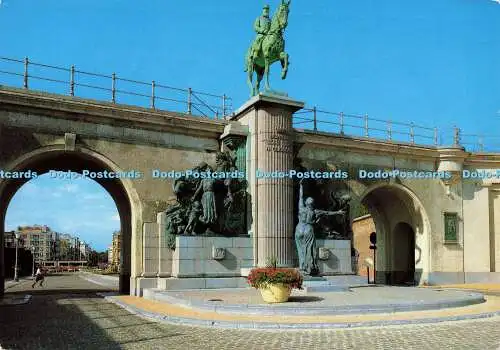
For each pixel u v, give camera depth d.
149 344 11.60
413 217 31.94
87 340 12.15
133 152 22.97
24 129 20.92
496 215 32.88
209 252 22.62
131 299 20.98
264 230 23.17
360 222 44.72
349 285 23.14
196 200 23.06
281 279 16.34
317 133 27.44
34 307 19.28
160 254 22.61
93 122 22.25
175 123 23.67
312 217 23.48
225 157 23.88
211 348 11.12
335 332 13.00
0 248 24.09
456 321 14.79
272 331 13.23
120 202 26.98
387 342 11.62
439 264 30.98
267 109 23.81
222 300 17.33
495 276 32.16
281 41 24.28
